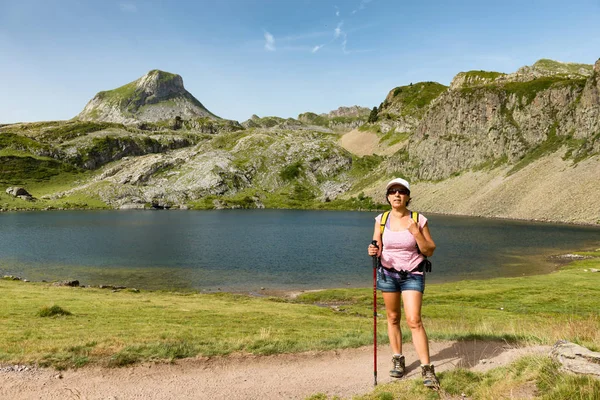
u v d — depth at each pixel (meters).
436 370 9.79
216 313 32.00
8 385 10.10
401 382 8.88
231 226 170.38
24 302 32.91
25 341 15.48
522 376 8.39
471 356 10.95
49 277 67.75
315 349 13.23
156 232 143.38
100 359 11.84
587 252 96.00
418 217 8.13
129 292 50.97
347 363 11.77
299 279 68.25
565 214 178.88
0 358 11.69
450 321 30.02
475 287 55.34
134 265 80.50
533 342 12.09
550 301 43.81
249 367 11.73
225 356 12.59
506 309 41.09
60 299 36.69
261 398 9.37
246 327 24.73
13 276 65.00
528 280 59.62
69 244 110.19
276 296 56.25
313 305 46.38
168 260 86.38
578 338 11.54
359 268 78.12
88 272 72.81
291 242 117.69
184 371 11.39
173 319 27.36
